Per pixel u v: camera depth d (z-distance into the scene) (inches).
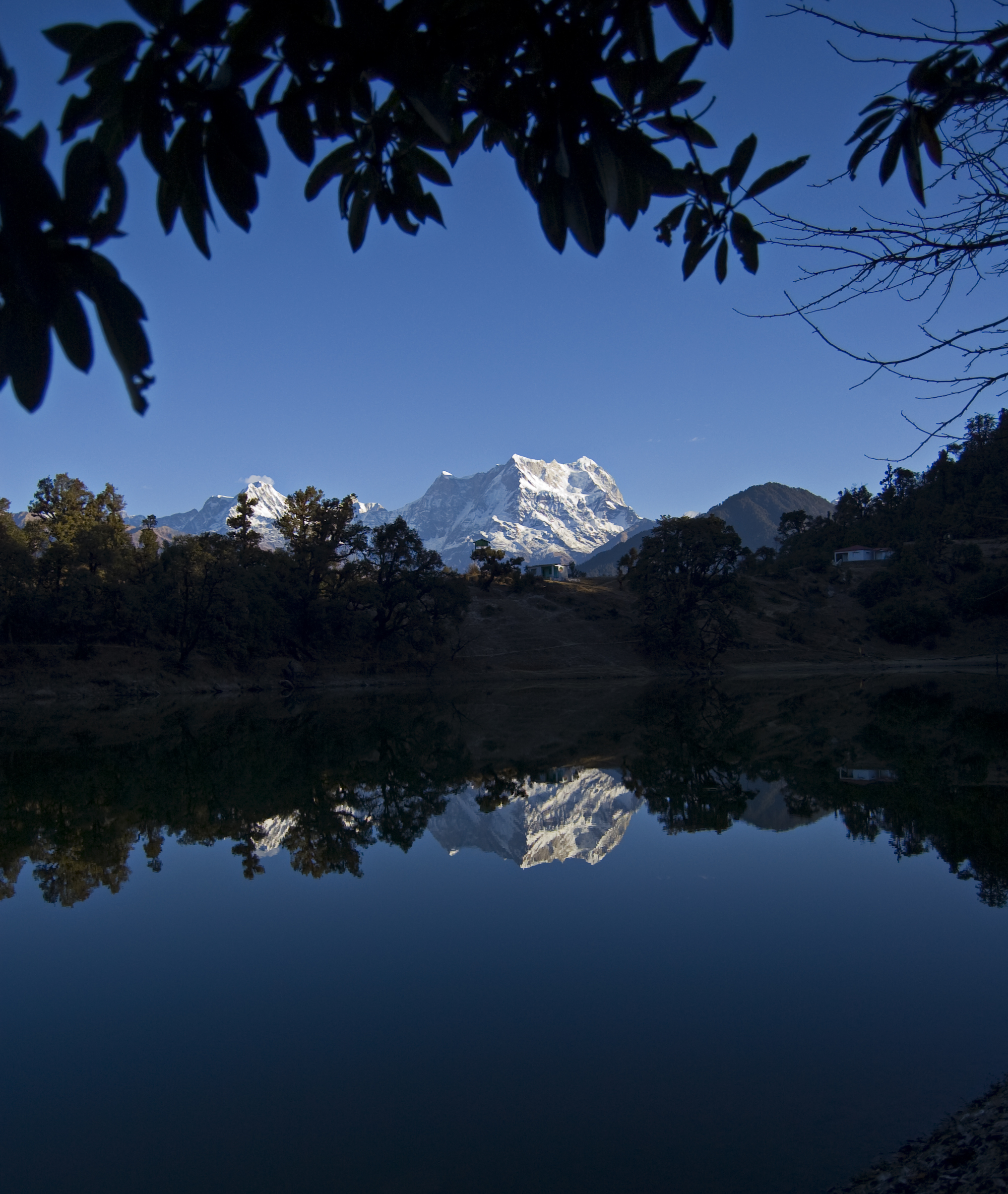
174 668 2242.9
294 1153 207.9
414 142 94.9
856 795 683.4
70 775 896.9
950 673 2728.8
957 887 426.0
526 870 492.1
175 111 67.7
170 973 346.9
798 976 313.4
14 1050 278.2
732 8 78.8
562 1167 194.9
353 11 66.2
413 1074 248.5
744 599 2947.8
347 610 2630.4
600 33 81.0
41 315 56.1
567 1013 287.4
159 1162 206.8
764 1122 210.1
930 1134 198.4
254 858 543.2
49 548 2258.9
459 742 1175.0
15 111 53.6
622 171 78.3
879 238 137.1
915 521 4650.6
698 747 1042.1
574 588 3865.7
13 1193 194.9
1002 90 109.8
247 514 2785.4
